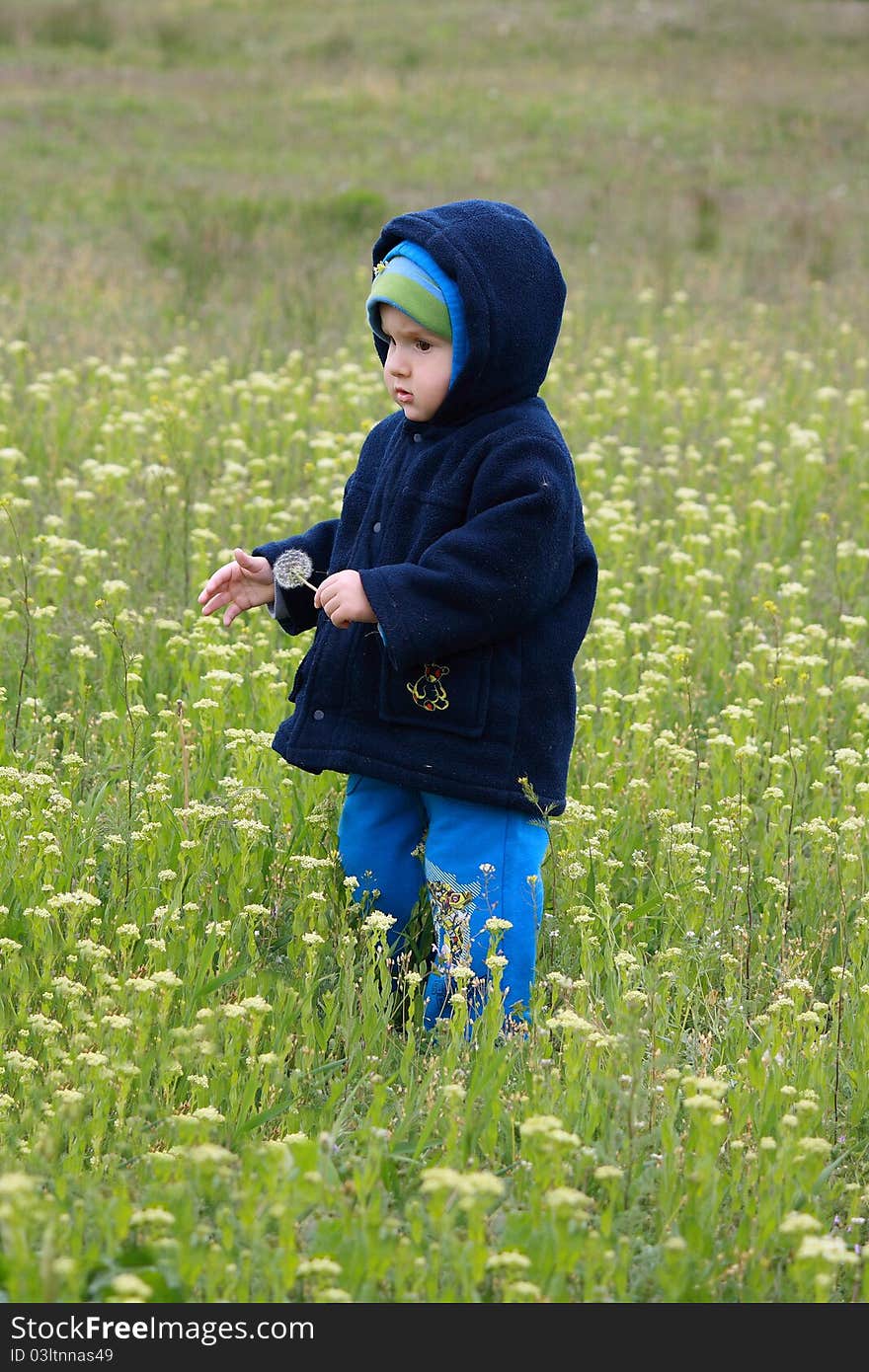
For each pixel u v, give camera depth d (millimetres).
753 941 4723
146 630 6523
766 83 28516
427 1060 3857
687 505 8508
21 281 14141
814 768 5949
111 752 5406
